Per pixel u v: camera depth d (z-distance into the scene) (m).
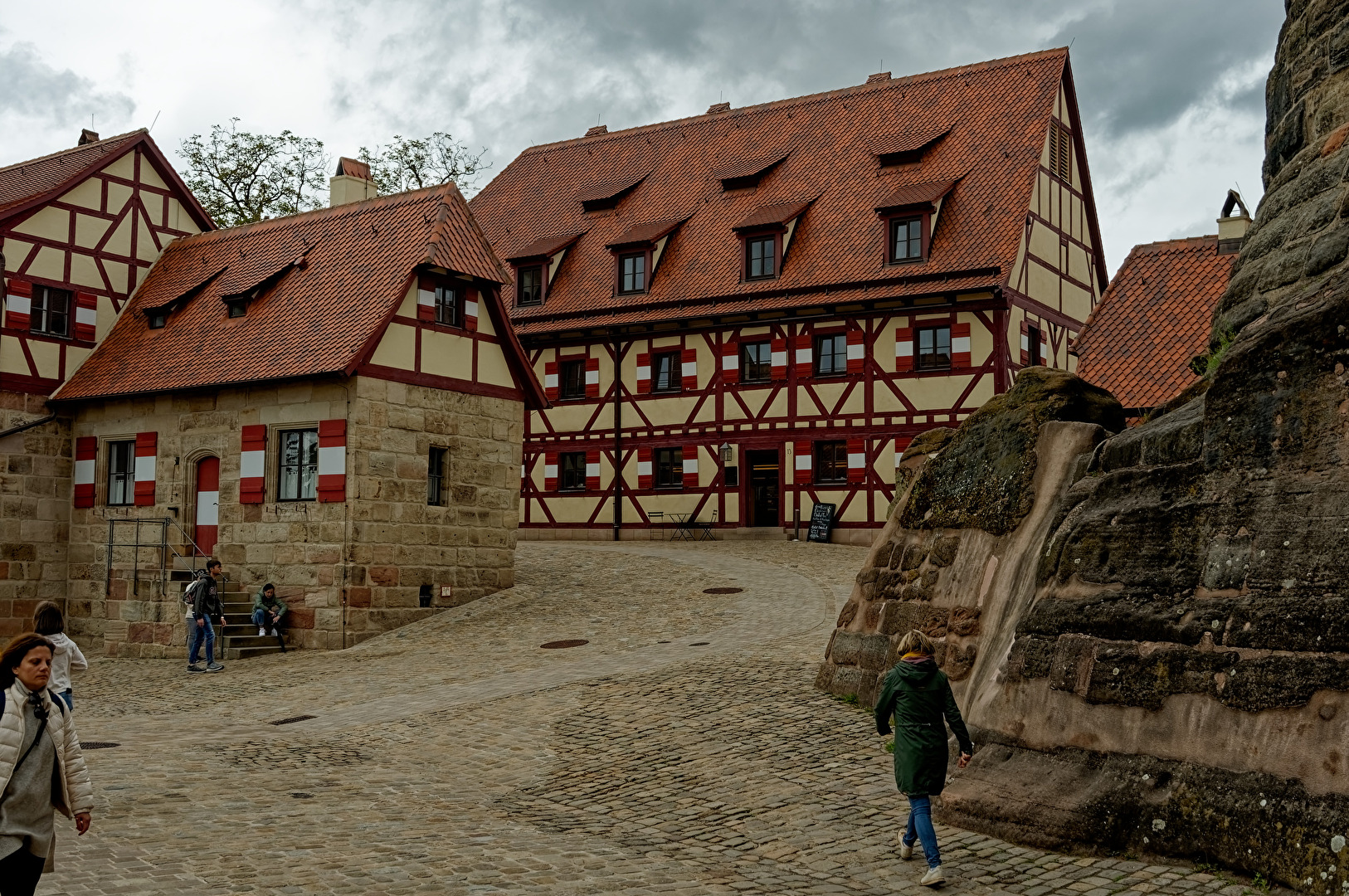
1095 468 10.05
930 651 8.14
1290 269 9.37
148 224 29.25
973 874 7.75
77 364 27.39
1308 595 7.41
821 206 34.53
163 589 23.67
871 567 13.56
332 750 13.10
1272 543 7.76
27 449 26.41
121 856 8.39
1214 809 7.44
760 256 34.03
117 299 28.38
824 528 31.98
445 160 44.97
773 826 9.26
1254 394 8.21
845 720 12.45
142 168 29.19
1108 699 8.43
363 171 30.61
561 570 27.50
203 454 24.69
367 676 18.59
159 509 25.27
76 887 7.54
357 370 22.69
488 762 12.10
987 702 9.52
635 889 7.71
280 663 21.05
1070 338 34.44
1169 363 23.53
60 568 26.83
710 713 13.32
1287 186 9.87
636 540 34.88
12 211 26.20
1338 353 7.69
